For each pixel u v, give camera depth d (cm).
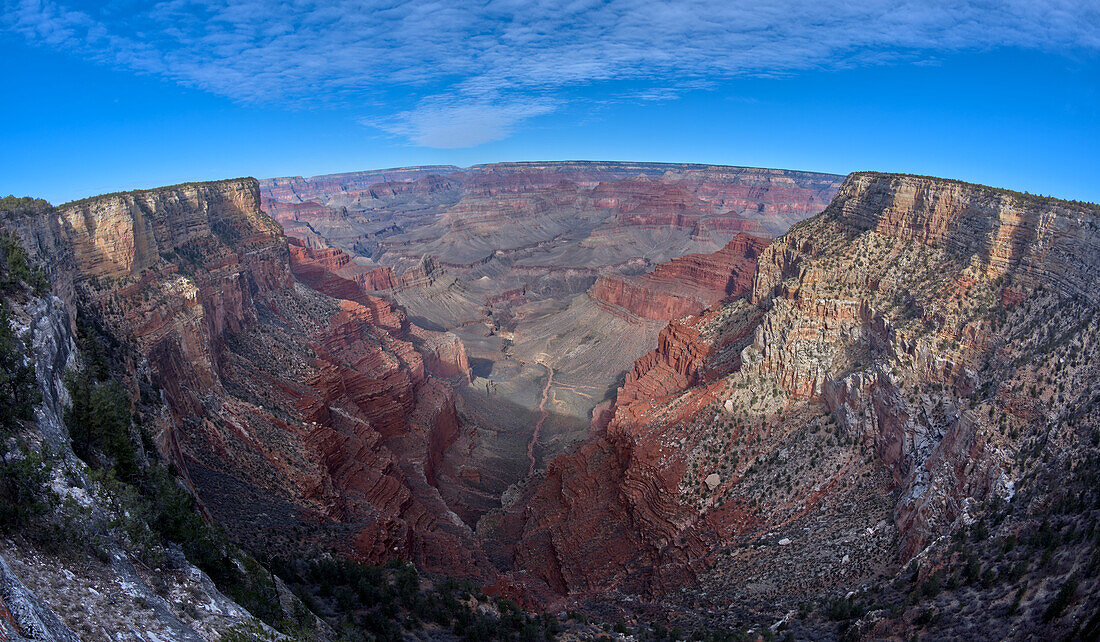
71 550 2034
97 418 3042
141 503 2602
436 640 4025
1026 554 3400
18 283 3309
